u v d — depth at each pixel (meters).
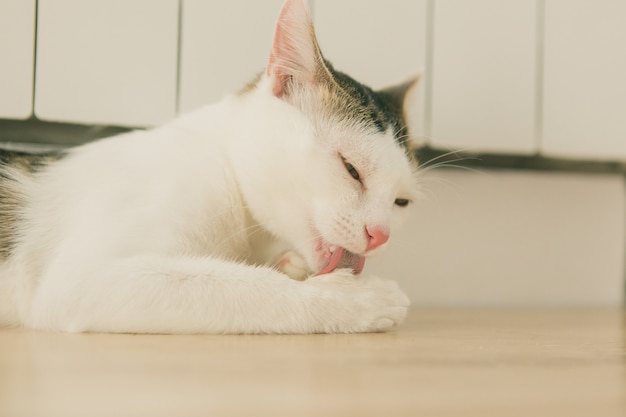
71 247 0.59
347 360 0.49
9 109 0.77
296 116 0.63
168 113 0.80
